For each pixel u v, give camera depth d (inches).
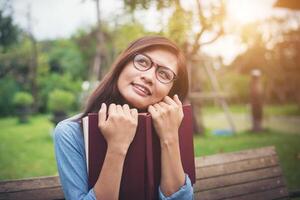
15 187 62.7
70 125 49.8
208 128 429.1
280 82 770.8
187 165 49.3
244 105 850.8
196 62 362.0
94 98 53.1
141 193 43.6
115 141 42.8
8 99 780.6
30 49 739.4
